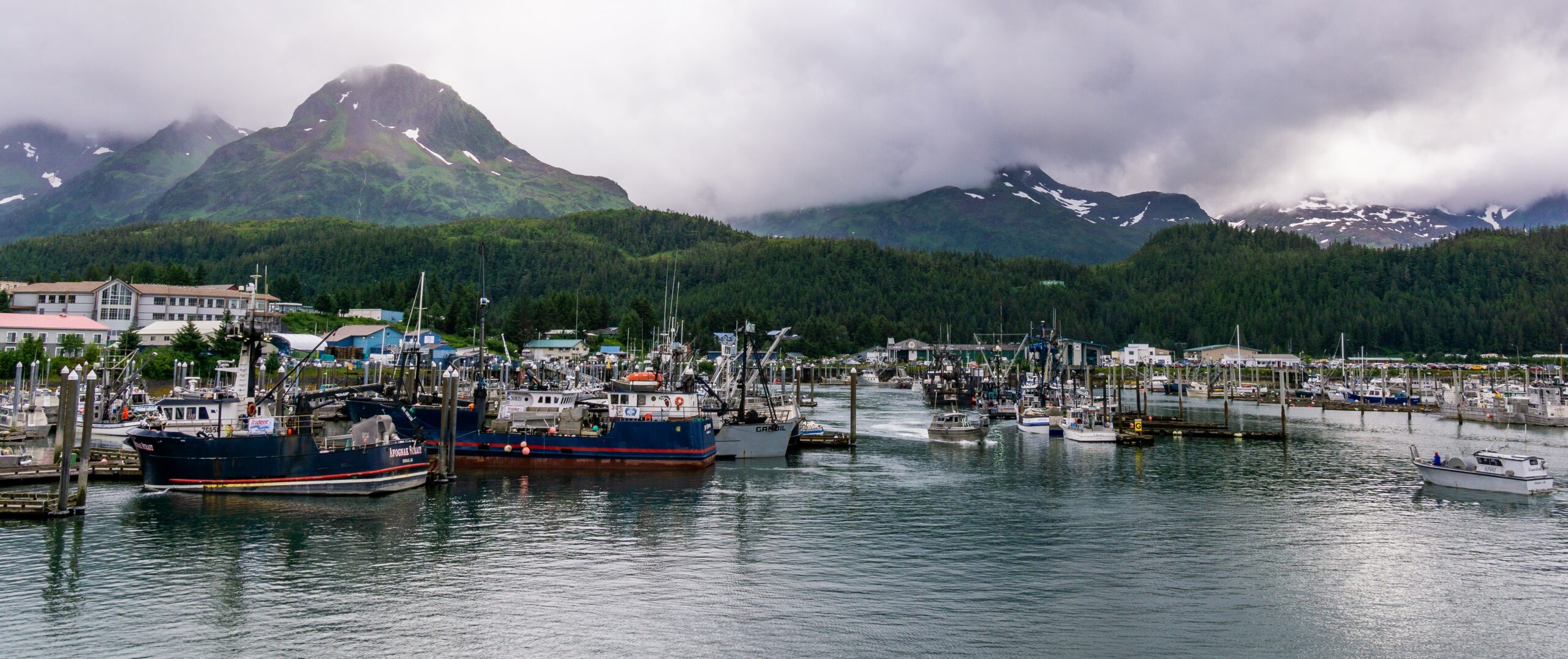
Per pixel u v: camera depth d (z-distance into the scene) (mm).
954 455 92938
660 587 43344
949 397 163625
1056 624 39156
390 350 173250
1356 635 38719
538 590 42469
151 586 41594
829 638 37094
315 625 37438
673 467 76312
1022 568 47688
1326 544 53625
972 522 58344
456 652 34969
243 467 59562
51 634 35844
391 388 79812
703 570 46375
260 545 48719
